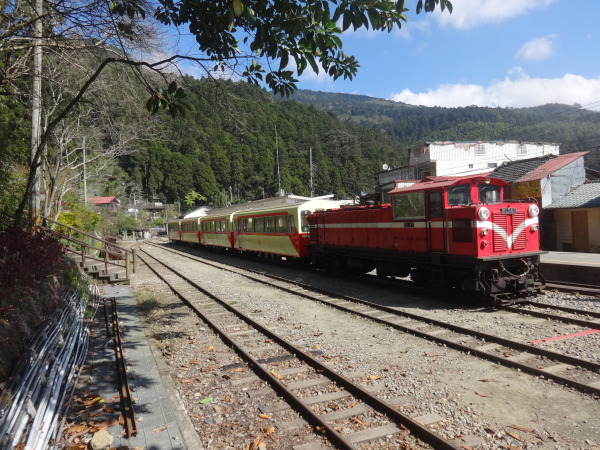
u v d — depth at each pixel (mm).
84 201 26203
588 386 4570
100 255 21172
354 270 14633
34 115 11773
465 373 5379
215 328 7984
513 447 3629
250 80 5734
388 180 37594
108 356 6480
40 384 4164
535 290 9453
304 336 7422
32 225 11234
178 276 17047
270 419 4406
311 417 4273
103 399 4797
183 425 4215
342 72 5195
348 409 4477
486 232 8641
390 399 4695
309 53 4598
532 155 34188
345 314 8969
